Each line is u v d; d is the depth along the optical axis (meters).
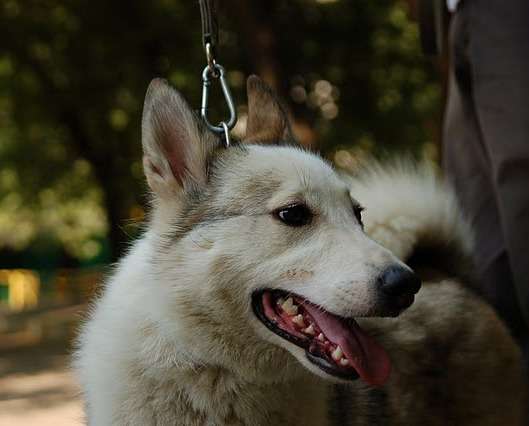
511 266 1.35
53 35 4.92
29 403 2.49
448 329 1.24
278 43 3.82
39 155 5.88
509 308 1.45
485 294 1.37
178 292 1.01
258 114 1.18
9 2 4.75
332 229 1.02
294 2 4.45
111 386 1.02
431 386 1.20
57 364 3.32
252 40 3.38
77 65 5.04
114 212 5.58
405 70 4.67
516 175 1.32
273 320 1.01
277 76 3.37
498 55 1.33
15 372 3.13
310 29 4.55
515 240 1.33
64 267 9.12
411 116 4.65
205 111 1.17
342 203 1.04
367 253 0.99
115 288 1.06
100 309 1.07
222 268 1.01
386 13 4.54
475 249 1.44
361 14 4.57
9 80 5.25
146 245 1.06
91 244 8.20
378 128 4.67
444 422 1.21
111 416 1.02
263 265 1.00
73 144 5.66
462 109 1.47
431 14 1.57
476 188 1.47
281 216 1.01
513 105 1.32
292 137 1.18
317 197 1.03
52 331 4.54
